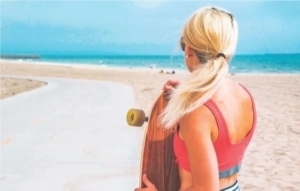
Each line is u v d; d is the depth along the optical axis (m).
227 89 1.70
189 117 1.57
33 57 126.00
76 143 7.11
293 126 9.70
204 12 1.68
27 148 6.73
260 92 18.56
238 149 1.69
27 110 11.27
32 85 21.92
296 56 121.38
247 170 6.12
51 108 11.75
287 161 6.61
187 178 1.65
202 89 1.57
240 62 83.38
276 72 50.78
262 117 11.10
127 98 14.61
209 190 1.53
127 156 6.25
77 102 13.36
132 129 8.36
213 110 1.57
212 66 1.60
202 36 1.63
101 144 7.02
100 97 15.05
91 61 109.69
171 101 1.62
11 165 5.75
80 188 4.83
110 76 33.62
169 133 1.96
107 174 5.37
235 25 1.69
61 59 128.50
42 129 8.38
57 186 4.91
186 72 1.74
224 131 1.59
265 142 8.00
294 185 5.40
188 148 1.57
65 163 5.88
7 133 7.95
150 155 1.95
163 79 28.58
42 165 5.76
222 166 1.64
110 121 9.38
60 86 21.06
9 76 31.28
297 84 23.25
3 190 4.76
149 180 1.94
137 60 116.25
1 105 12.42
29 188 4.83
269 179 5.67
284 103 14.23
